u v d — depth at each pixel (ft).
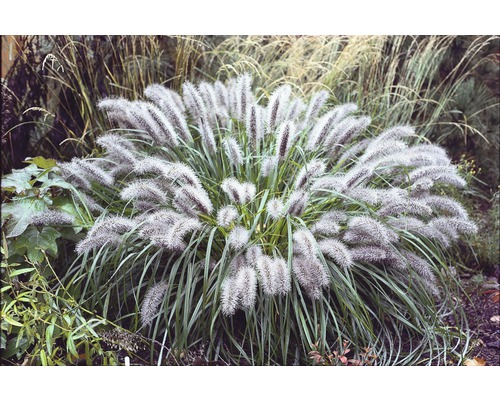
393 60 13.16
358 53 13.44
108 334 7.47
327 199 8.75
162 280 8.13
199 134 10.32
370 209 8.30
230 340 8.06
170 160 9.79
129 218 9.11
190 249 8.64
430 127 13.65
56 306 7.69
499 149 14.11
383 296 8.85
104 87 11.80
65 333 7.39
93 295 8.00
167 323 7.61
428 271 8.58
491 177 14.11
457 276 10.52
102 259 8.11
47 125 11.27
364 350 7.92
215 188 9.14
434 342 8.37
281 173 8.80
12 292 8.22
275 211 7.65
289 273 7.25
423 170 8.96
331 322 8.38
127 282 8.72
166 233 7.93
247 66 13.11
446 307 9.49
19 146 11.42
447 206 8.91
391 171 9.56
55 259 9.41
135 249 8.61
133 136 10.71
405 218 8.96
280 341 8.01
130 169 9.41
